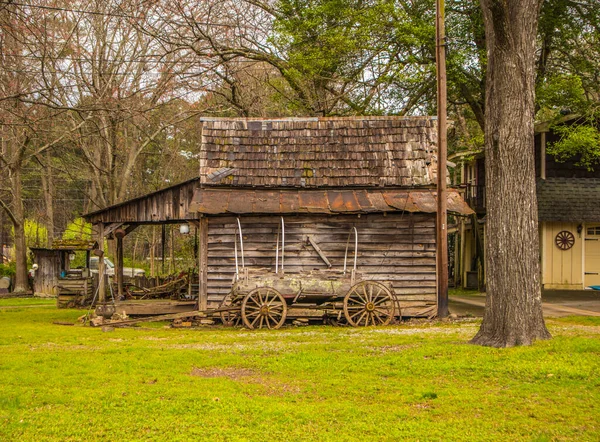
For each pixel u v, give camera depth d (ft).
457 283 116.47
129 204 69.31
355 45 87.20
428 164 64.39
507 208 41.47
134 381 33.73
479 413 27.53
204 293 61.67
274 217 61.93
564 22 87.25
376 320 57.88
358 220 61.93
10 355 41.78
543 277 91.45
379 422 26.37
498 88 41.88
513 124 41.37
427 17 88.02
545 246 91.45
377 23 85.87
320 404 29.17
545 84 87.56
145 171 159.33
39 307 85.25
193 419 26.84
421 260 61.67
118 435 25.04
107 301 70.49
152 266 122.93
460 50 85.71
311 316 57.93
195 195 61.46
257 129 67.62
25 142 104.53
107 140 107.24
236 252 58.49
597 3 86.43
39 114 89.76
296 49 91.76
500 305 41.55
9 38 80.23
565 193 90.68
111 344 46.93
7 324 62.54
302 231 61.82
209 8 91.30
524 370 34.01
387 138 66.44
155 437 24.71
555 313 62.08
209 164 64.23
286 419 26.73
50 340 49.42
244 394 31.17
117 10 93.25
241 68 96.32
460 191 63.98
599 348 38.63
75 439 24.63
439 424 25.99
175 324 58.75
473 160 107.45
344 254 61.57
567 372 33.22
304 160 65.00
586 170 92.89
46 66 89.97
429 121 67.72
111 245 128.77
